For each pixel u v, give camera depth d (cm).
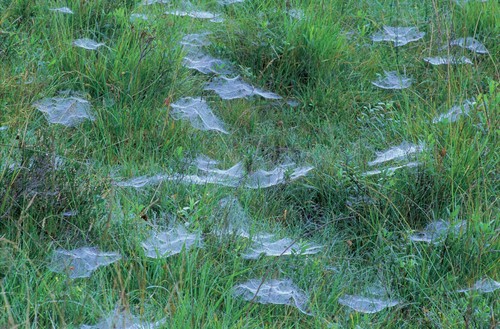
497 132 523
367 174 514
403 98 573
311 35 581
